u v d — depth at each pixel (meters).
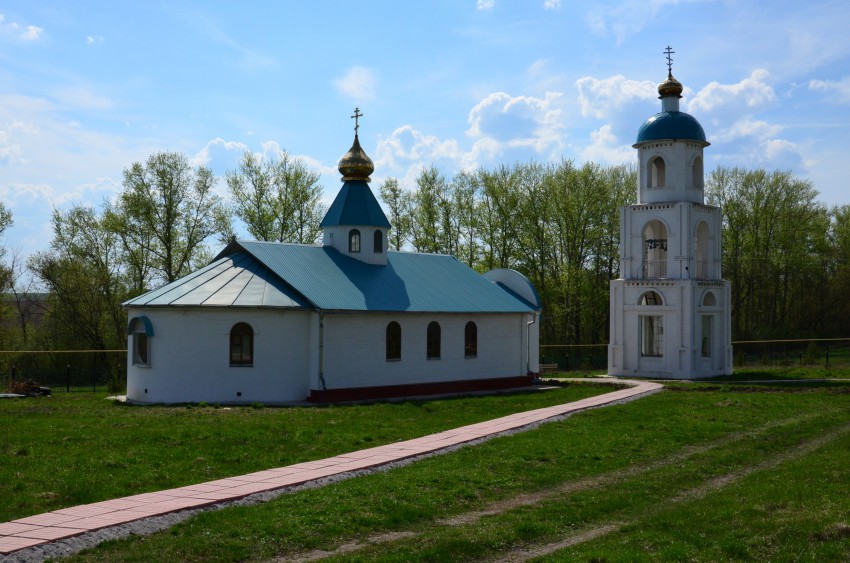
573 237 65.25
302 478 15.91
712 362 42.88
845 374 41.31
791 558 11.46
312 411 27.39
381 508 13.81
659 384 37.53
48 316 57.19
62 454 18.17
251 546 11.81
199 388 31.28
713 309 42.59
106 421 23.62
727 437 22.16
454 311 36.84
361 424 23.81
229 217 60.34
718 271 43.94
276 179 62.06
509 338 40.25
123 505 13.57
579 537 12.83
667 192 42.91
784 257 70.69
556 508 14.21
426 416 26.34
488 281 42.06
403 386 34.94
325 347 32.28
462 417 26.06
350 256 38.00
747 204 72.25
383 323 34.41
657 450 19.88
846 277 72.62
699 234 44.31
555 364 49.72
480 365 38.66
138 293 57.09
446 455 18.81
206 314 31.41
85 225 58.03
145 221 56.81
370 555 11.56
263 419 24.56
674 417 25.52
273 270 33.41
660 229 45.28
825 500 14.41
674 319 41.62
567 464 17.95
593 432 22.31
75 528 12.07
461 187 67.81
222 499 14.06
